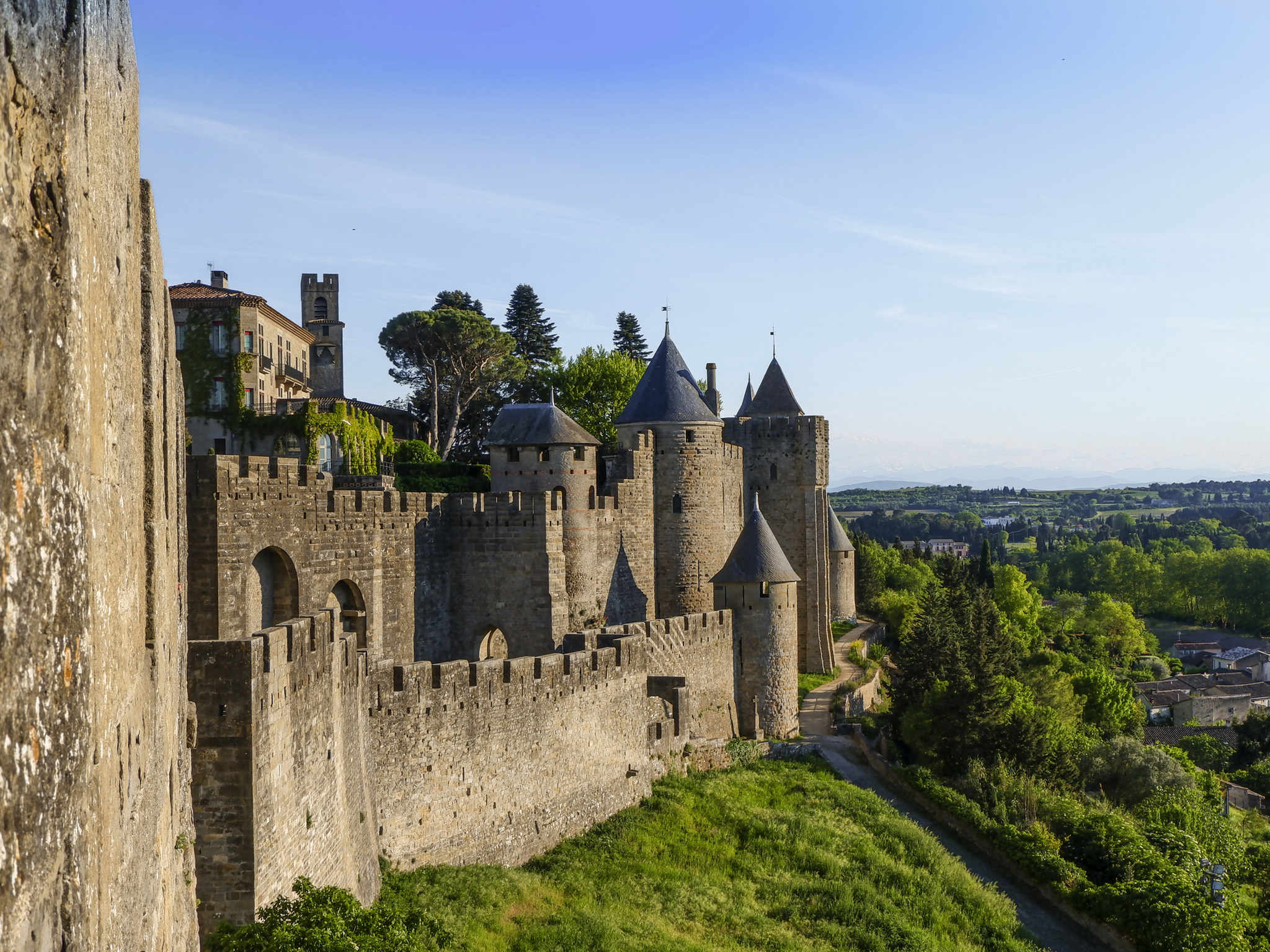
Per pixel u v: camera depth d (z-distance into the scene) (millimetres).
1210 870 50844
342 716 25625
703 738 52375
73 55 6051
